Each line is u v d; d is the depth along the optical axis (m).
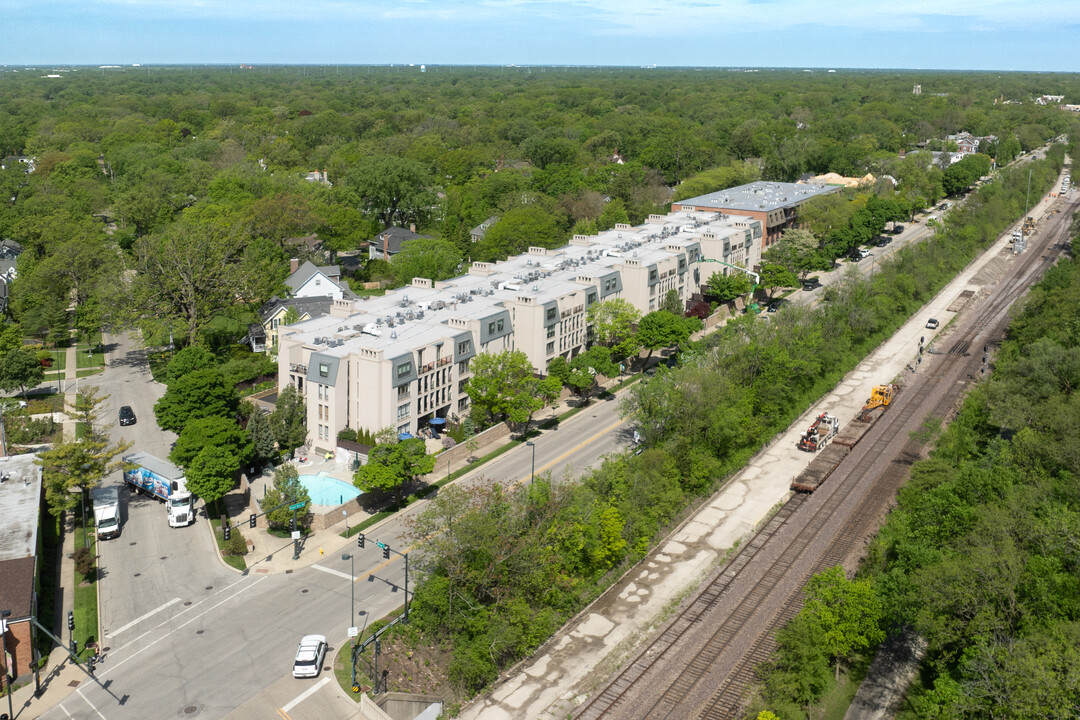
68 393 167.50
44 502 122.62
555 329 165.62
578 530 105.44
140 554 113.44
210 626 98.75
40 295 196.50
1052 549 87.94
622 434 150.25
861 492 131.50
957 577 84.69
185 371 145.62
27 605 90.69
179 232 192.12
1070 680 70.38
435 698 88.19
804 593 105.50
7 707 85.88
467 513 100.56
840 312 192.62
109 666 92.00
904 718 85.19
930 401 167.25
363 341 143.25
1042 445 110.00
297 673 90.19
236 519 122.81
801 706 86.19
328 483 130.12
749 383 155.25
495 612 95.88
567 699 88.75
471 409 146.75
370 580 108.12
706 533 120.75
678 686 90.06
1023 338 171.12
